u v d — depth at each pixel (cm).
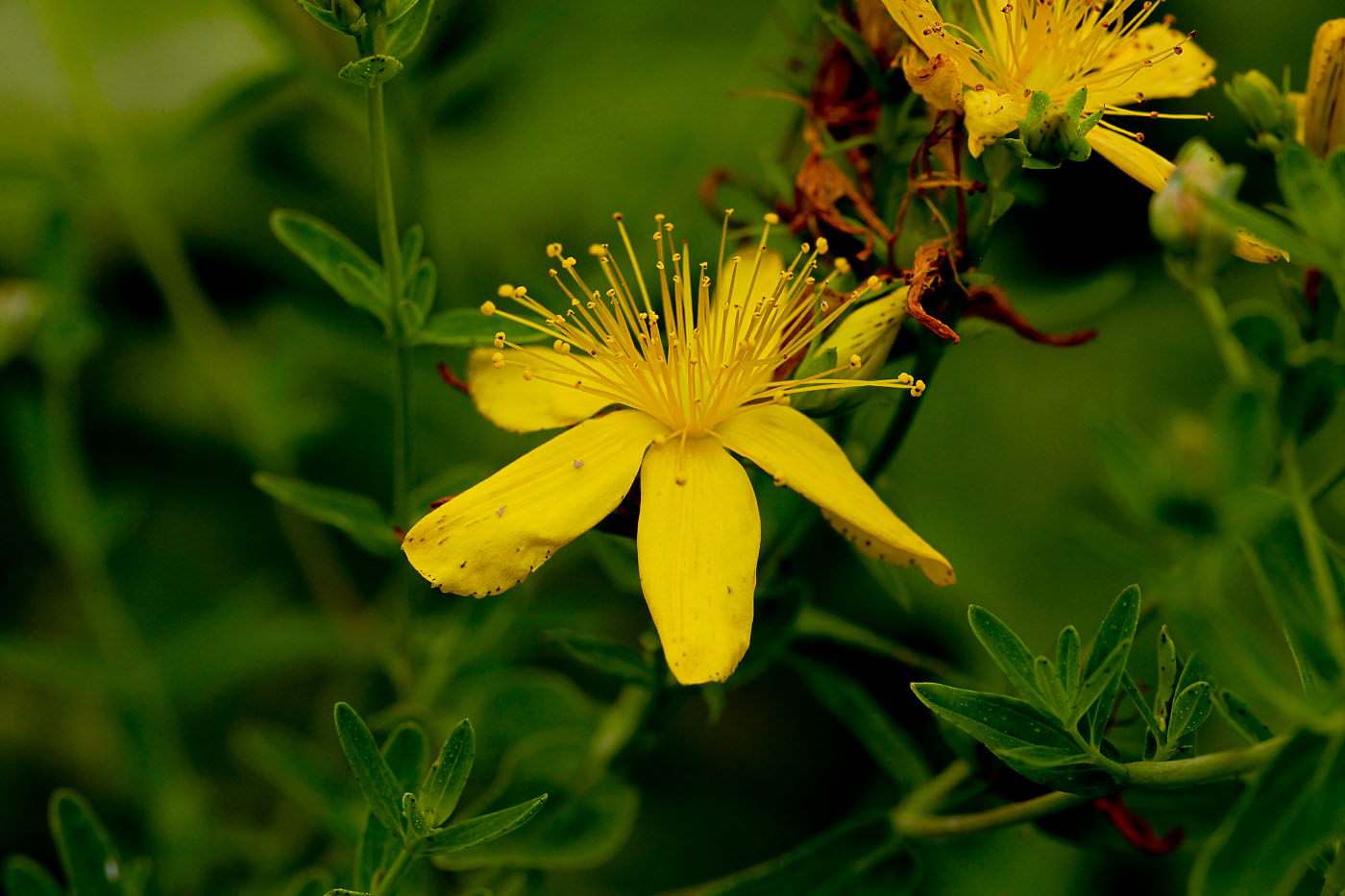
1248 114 21
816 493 21
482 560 21
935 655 25
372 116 21
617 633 25
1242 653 19
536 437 25
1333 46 21
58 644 24
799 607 21
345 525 22
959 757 22
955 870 25
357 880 21
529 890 22
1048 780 20
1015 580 25
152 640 25
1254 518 19
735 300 22
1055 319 23
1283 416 20
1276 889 19
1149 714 20
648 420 21
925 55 21
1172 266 20
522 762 23
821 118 22
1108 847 21
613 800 22
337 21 21
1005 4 21
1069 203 25
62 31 25
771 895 22
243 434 25
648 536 21
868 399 21
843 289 22
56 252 24
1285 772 19
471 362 22
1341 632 19
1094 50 21
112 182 25
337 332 25
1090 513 25
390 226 21
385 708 25
